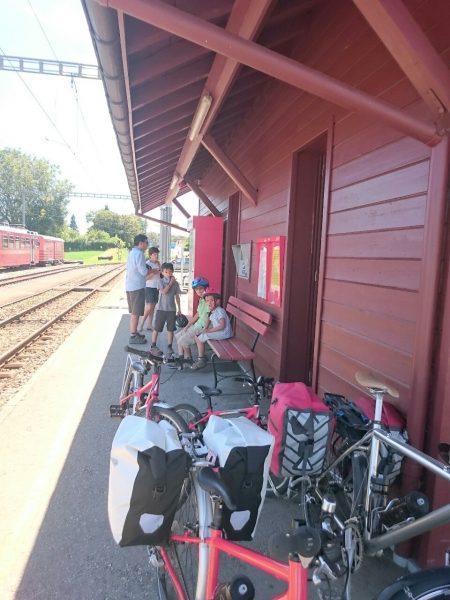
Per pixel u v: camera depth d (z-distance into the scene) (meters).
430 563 2.49
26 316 12.39
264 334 5.39
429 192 2.42
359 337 3.31
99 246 91.75
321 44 4.04
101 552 2.72
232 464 1.82
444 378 2.38
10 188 73.38
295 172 4.83
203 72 4.05
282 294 5.02
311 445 2.59
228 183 8.67
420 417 2.48
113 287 22.75
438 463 1.88
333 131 3.83
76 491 3.33
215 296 6.33
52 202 78.12
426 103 2.30
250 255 6.62
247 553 1.61
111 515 1.76
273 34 4.26
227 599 1.51
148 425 1.89
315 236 4.93
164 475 1.70
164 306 7.72
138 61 3.43
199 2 3.09
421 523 1.96
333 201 3.82
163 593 2.31
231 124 7.47
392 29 2.01
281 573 1.49
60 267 44.59
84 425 4.52
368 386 2.41
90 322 11.10
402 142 2.80
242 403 5.30
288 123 4.99
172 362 3.52
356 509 2.42
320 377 4.06
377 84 3.09
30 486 3.39
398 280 2.81
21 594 2.38
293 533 1.35
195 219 8.98
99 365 6.86
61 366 6.80
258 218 6.36
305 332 5.05
